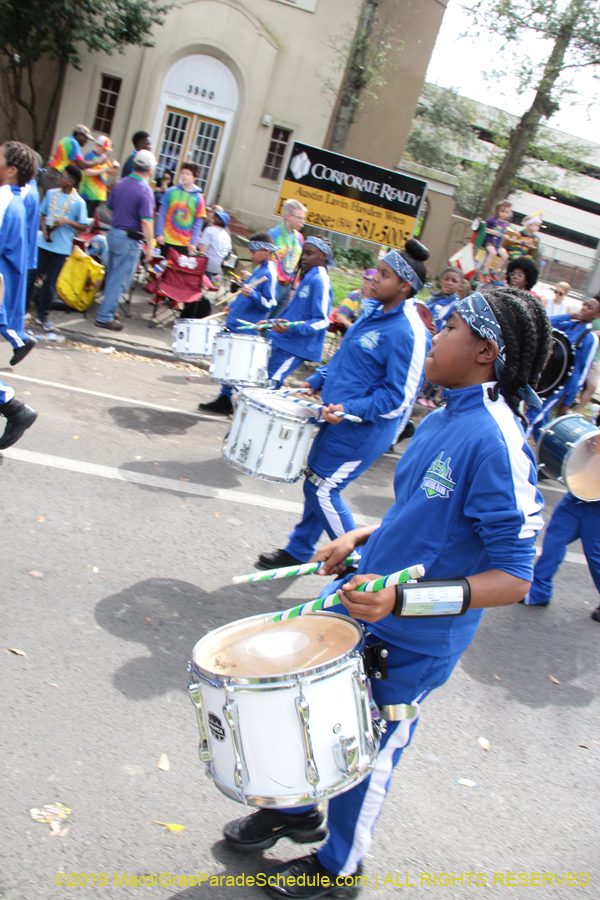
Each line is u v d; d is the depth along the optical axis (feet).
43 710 9.62
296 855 8.40
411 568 6.05
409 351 13.17
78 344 28.50
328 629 7.42
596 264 74.64
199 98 60.54
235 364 20.30
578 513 16.26
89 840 7.97
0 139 61.57
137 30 54.24
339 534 14.43
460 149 98.68
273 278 23.56
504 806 10.15
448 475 6.56
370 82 57.52
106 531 14.73
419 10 64.54
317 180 38.60
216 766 6.63
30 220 16.78
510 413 6.57
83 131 36.40
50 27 52.70
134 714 10.00
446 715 11.98
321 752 6.36
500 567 6.31
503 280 39.09
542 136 73.61
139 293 37.11
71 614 11.81
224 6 58.18
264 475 13.97
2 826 7.86
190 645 11.85
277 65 60.95
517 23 57.77
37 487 15.65
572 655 14.94
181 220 32.40
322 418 13.29
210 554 15.05
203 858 8.09
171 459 19.34
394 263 13.01
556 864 9.26
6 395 15.71
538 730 12.16
